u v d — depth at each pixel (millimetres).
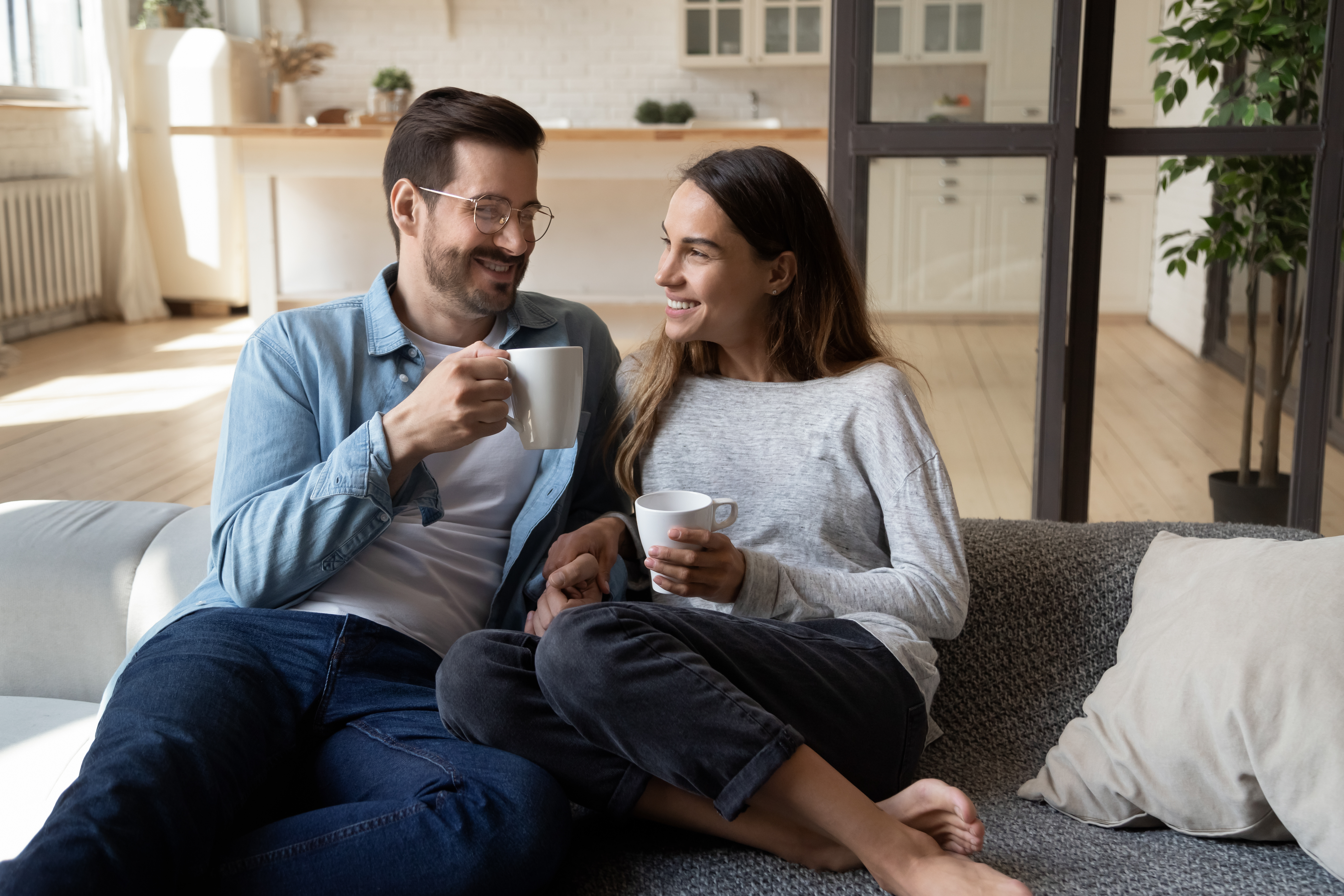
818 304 1351
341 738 1141
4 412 4062
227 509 1226
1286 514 2516
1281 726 1014
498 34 6879
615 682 1006
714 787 1003
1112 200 2672
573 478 1389
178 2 6320
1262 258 2451
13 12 5469
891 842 977
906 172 2215
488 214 1272
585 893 1030
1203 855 1056
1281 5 2104
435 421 1106
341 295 5469
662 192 5809
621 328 5402
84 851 877
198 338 5578
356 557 1254
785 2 6535
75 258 5707
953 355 2299
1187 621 1162
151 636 1210
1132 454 3277
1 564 1485
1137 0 2152
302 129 4957
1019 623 1382
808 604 1203
